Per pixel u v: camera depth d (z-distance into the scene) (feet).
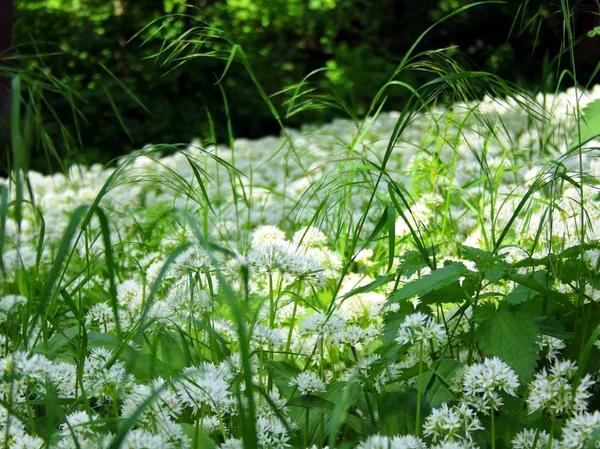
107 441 1.02
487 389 1.02
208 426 1.13
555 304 1.26
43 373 1.08
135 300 1.51
